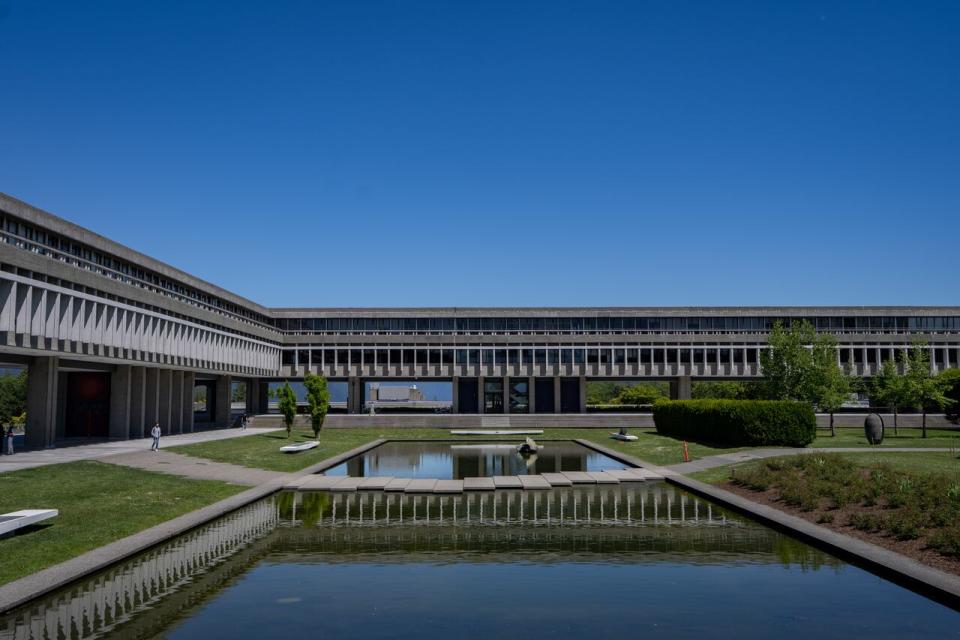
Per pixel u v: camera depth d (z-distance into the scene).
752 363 79.56
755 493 24.81
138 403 49.81
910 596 13.83
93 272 39.62
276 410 92.38
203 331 57.38
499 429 67.06
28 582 13.84
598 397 129.62
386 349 81.50
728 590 14.26
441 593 14.10
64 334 36.81
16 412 76.81
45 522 18.78
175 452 37.84
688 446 40.78
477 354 81.31
